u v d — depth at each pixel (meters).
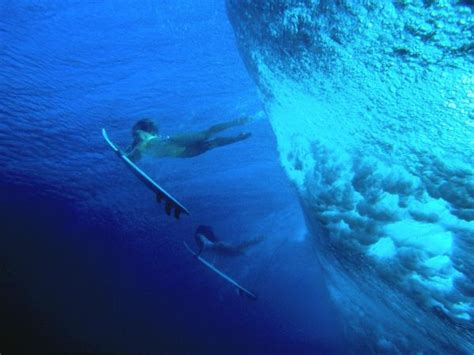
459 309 2.23
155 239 17.92
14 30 7.76
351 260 3.19
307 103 2.83
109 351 18.50
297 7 2.17
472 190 1.84
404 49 1.73
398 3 1.59
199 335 21.23
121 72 8.62
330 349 17.72
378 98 2.09
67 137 11.17
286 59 2.66
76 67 8.70
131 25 7.45
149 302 22.11
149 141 3.43
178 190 12.96
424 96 1.83
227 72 8.11
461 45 1.51
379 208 2.45
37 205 16.36
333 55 2.15
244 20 2.97
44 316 19.02
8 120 10.48
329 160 2.83
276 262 16.66
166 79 8.59
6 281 19.05
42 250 19.72
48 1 7.06
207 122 9.41
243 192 13.35
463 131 1.77
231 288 20.50
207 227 10.23
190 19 6.96
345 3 1.82
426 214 2.15
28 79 9.10
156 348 19.88
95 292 21.67
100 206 15.70
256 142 10.38
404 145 2.12
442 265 2.24
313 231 4.11
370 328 4.89
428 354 3.85
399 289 2.72
